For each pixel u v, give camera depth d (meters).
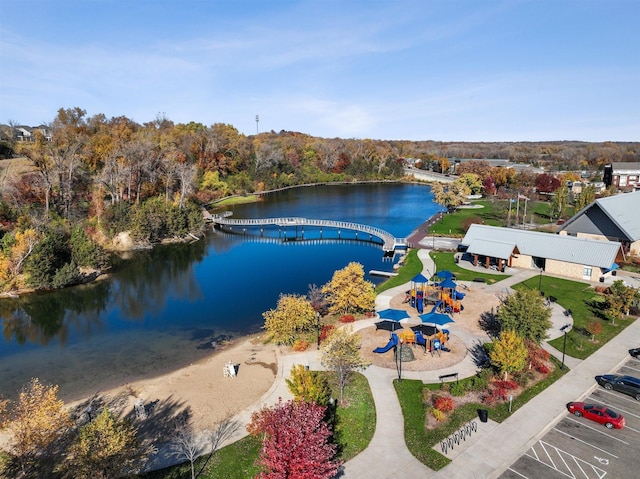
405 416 28.97
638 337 40.38
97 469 20.53
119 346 43.28
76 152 111.25
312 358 37.81
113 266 72.50
